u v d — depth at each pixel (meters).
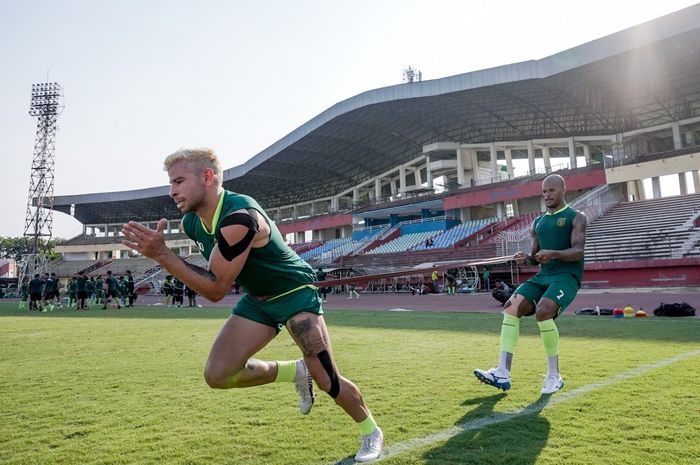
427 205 46.28
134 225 2.33
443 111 41.41
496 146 46.75
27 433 3.57
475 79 34.19
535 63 31.92
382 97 37.81
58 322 14.78
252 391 4.82
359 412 2.94
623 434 3.13
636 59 29.84
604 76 32.84
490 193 40.31
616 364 5.45
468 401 4.10
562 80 33.44
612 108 39.03
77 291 23.67
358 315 14.62
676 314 11.29
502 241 29.19
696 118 38.28
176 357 7.16
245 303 3.02
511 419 3.54
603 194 34.00
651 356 5.91
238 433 3.45
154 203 69.88
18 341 9.69
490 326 10.31
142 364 6.59
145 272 59.69
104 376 5.77
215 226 2.74
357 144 50.47
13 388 5.17
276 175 59.34
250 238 2.58
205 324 13.12
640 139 36.09
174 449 3.15
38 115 60.94
